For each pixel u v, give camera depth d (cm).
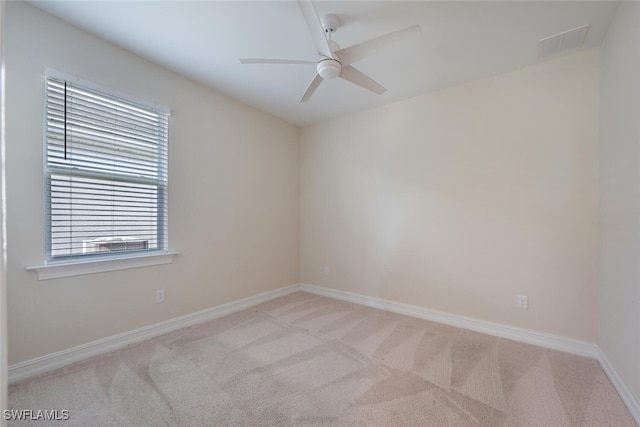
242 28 206
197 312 288
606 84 208
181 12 190
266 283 367
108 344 226
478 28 203
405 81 280
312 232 407
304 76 274
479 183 275
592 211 226
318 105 342
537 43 219
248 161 343
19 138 186
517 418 158
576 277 232
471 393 178
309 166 411
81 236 214
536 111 248
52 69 196
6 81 181
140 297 246
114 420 154
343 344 243
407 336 260
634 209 163
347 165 371
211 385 185
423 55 236
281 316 309
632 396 161
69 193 208
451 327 283
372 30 209
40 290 194
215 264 306
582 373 201
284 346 239
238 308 328
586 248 228
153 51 236
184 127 277
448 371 203
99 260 218
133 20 199
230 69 263
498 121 266
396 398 173
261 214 360
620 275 181
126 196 238
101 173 223
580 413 162
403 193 324
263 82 287
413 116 317
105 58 222
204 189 296
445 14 190
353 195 365
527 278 251
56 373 194
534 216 249
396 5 182
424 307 307
